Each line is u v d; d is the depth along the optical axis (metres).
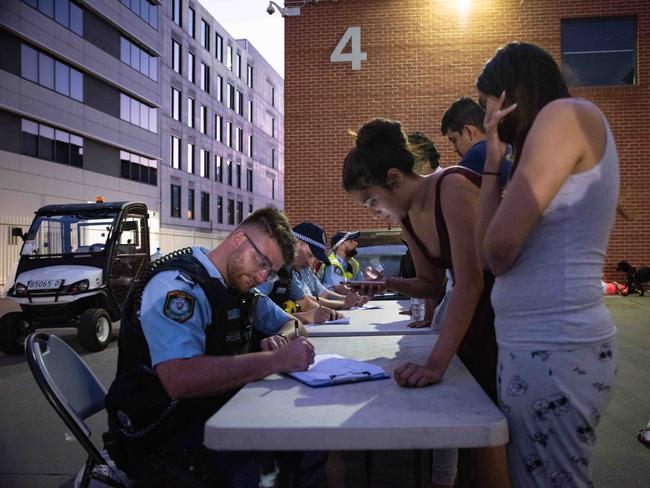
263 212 1.96
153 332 1.71
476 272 1.77
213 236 38.47
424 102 13.12
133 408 1.81
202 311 1.80
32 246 9.58
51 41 24.41
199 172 41.16
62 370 2.04
